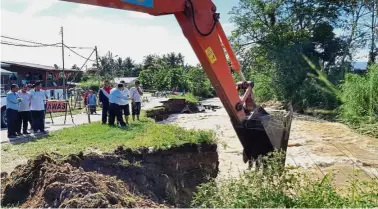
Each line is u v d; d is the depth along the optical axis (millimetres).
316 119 22703
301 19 35031
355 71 29266
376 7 29453
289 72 30359
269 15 36094
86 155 6852
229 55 6906
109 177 5969
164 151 7902
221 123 21047
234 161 11125
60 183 4812
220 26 6594
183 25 6293
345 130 17625
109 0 4984
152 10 5547
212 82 6801
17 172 5957
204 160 8484
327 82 24938
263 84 32719
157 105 25328
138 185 6805
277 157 5289
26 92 12156
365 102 18781
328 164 10812
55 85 36062
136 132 11047
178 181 7801
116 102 13234
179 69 51438
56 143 9844
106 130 11867
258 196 4504
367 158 11648
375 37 29719
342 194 5664
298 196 4793
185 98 29828
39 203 4711
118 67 68625
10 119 11422
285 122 6965
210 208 4527
